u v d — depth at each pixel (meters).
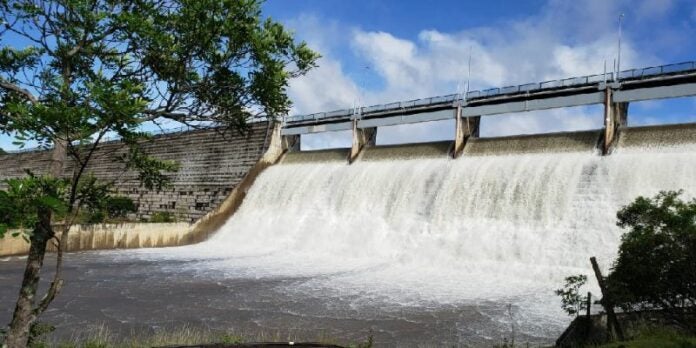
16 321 8.75
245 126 11.13
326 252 47.94
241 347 10.55
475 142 48.09
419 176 47.94
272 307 28.27
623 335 15.20
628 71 40.00
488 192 42.19
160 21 9.45
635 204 16.50
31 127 7.37
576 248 35.34
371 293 31.59
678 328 15.15
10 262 41.66
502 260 37.91
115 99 7.59
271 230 54.78
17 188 7.44
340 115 59.16
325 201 53.38
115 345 20.52
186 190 66.44
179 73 9.82
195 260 44.53
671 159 35.41
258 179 62.06
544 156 42.00
